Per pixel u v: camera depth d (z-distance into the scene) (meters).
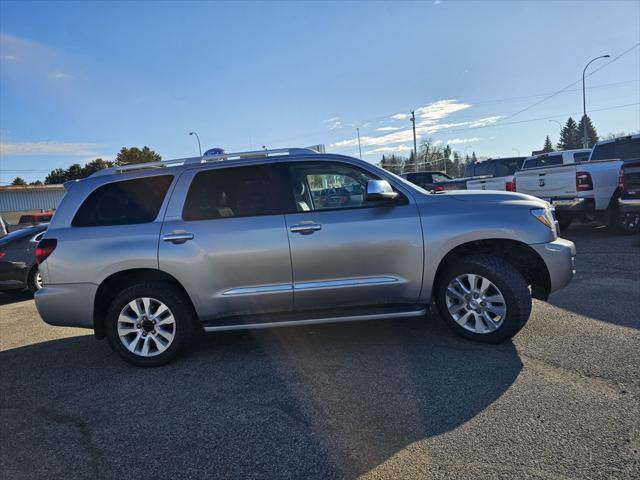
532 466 2.38
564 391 3.12
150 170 4.31
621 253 7.55
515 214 3.97
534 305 5.06
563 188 9.33
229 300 4.06
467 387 3.28
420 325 4.69
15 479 2.63
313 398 3.30
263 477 2.47
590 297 5.22
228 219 4.07
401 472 2.42
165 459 2.71
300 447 2.72
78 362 4.50
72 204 4.25
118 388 3.76
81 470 2.67
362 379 3.54
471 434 2.71
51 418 3.33
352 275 4.05
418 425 2.85
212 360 4.19
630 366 3.41
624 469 2.30
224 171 4.23
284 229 4.00
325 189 4.21
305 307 4.14
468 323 4.10
